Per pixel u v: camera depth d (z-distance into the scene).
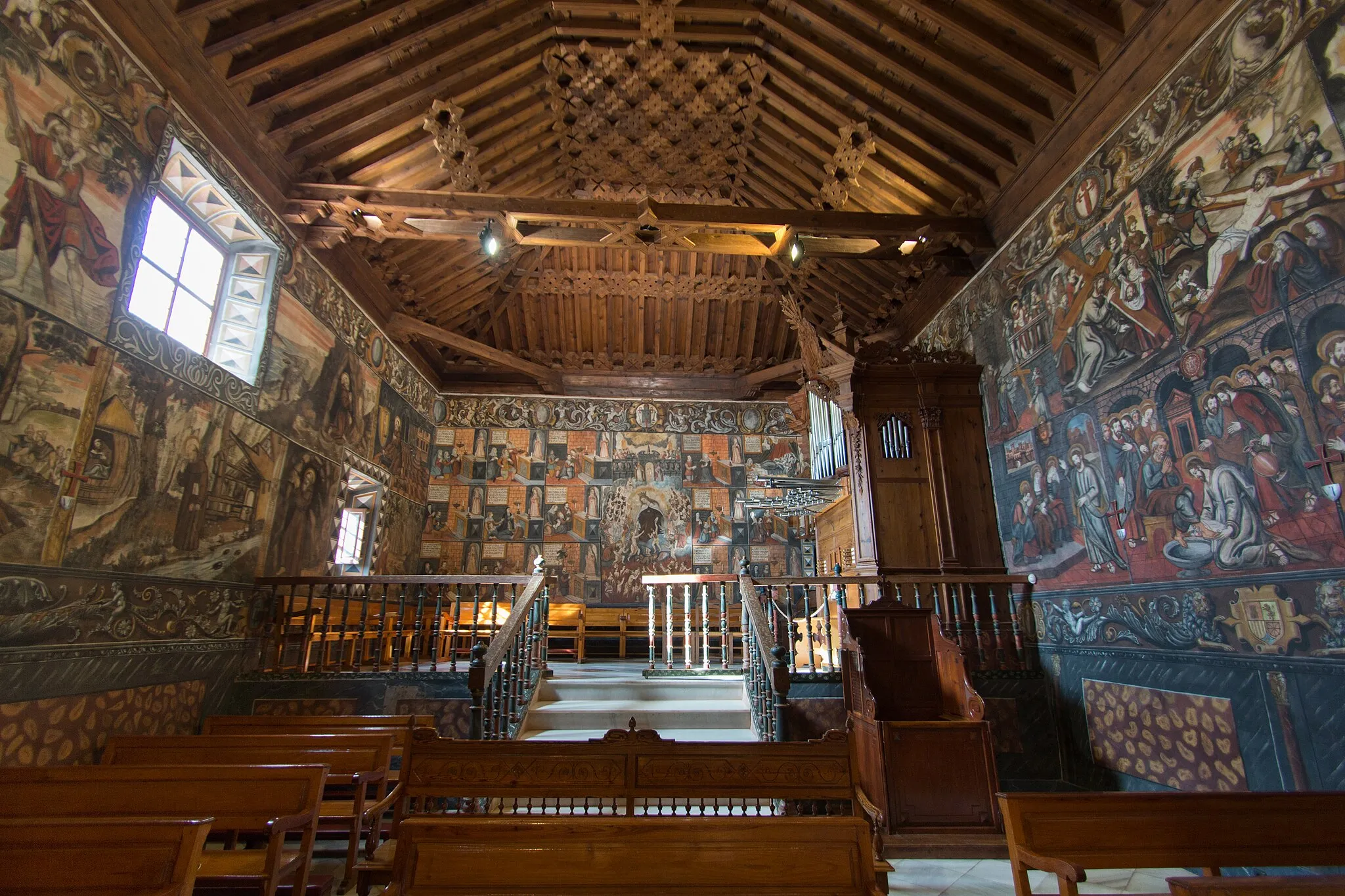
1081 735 7.19
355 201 8.54
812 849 2.92
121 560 5.92
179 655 6.59
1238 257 5.39
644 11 8.60
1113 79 6.78
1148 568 6.30
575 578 14.25
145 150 6.21
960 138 8.34
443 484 14.47
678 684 7.89
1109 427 6.87
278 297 8.37
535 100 9.91
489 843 2.86
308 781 3.80
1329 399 4.62
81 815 3.64
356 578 7.79
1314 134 4.80
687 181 11.76
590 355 15.34
